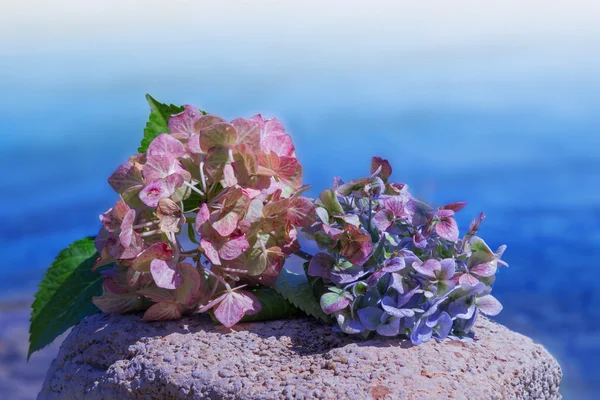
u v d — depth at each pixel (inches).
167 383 43.6
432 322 44.8
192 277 45.4
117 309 47.3
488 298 46.3
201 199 46.6
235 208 45.3
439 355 44.4
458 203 46.3
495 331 47.4
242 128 46.2
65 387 46.1
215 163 46.1
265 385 43.0
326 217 45.7
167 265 45.2
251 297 46.2
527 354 45.9
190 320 46.6
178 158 46.6
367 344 44.8
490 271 45.6
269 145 47.6
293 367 43.8
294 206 46.1
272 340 45.4
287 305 47.5
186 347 44.7
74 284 49.4
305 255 47.5
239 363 44.0
